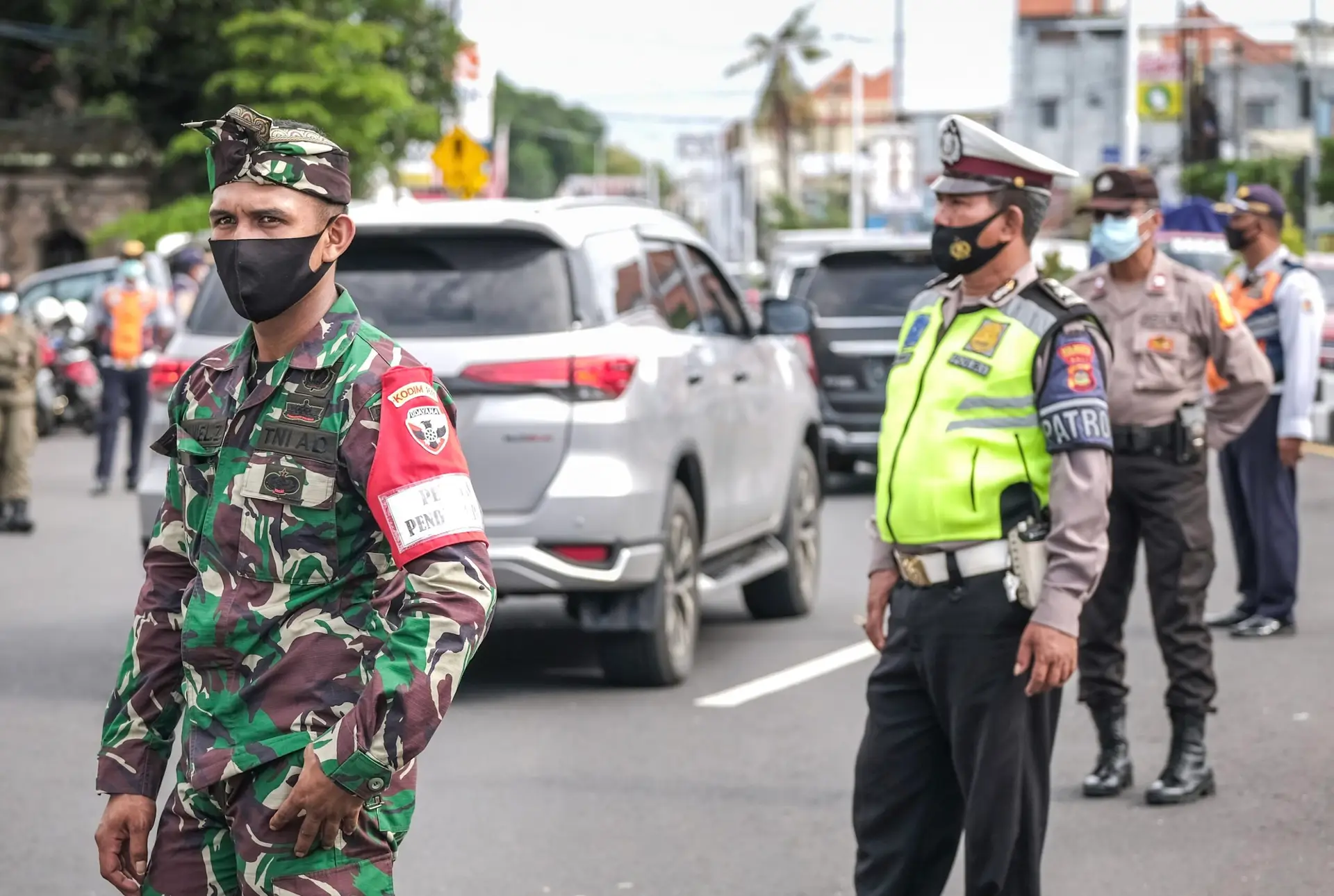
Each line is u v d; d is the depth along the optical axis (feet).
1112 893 42.32
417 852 45.80
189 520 24.52
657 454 62.80
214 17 289.33
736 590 90.22
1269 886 42.65
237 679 23.93
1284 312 71.15
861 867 34.96
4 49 309.63
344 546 23.73
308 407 23.57
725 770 53.83
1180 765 49.83
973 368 33.58
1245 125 545.03
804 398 81.05
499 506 60.49
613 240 64.85
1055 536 32.91
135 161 304.09
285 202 23.43
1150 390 49.85
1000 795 33.14
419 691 22.62
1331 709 60.64
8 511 117.50
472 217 61.16
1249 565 75.25
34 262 305.12
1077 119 572.10
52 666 69.51
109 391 130.00
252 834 23.63
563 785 52.16
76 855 45.85
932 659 33.60
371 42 273.75
